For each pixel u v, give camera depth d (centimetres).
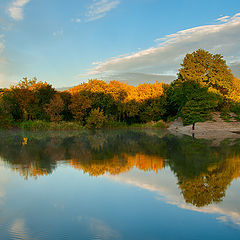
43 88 4750
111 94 5144
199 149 1717
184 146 1897
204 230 519
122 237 491
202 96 4256
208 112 4406
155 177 945
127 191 779
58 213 609
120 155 1471
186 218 578
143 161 1272
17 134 3120
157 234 504
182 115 4662
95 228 531
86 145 1970
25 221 565
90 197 725
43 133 3312
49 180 907
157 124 4781
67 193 760
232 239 481
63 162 1247
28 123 4075
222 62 4728
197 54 4819
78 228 529
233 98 4734
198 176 961
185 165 1167
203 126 4138
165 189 800
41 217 588
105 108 5188
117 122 5025
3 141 2259
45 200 700
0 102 4266
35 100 4566
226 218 579
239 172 1023
